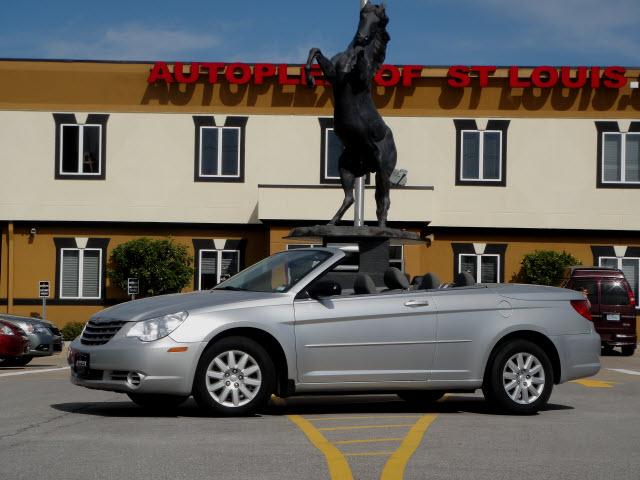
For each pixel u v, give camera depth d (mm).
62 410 11047
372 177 31516
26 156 32531
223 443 8453
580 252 33125
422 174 32719
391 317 10664
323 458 7723
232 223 32625
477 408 11914
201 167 32688
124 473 7043
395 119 32719
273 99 32656
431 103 32719
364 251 13156
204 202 32625
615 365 21844
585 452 8297
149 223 32625
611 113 33000
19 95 32562
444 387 10891
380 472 7168
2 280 32625
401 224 31484
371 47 13688
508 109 32906
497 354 11078
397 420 10305
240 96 32656
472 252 32875
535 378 11164
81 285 32625
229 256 32750
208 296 10523
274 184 31750
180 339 9953
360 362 10539
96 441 8508
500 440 8906
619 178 33062
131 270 31156
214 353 10109
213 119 32594
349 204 13938
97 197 32625
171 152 32656
